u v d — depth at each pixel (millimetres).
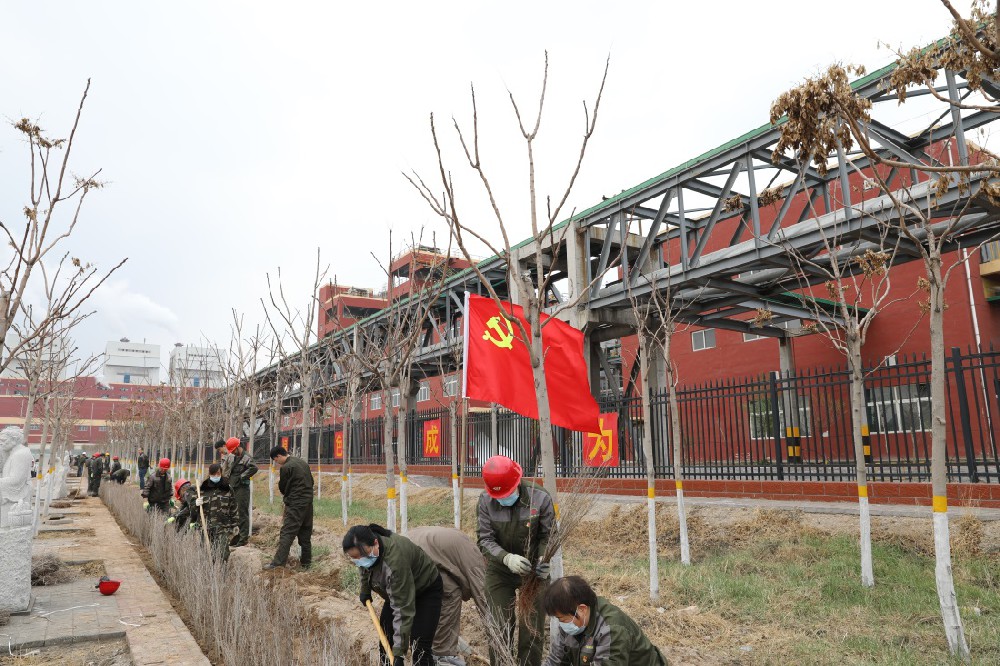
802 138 4777
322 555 9859
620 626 3119
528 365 5457
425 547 4586
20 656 5410
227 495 8594
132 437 38875
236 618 4840
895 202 5633
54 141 5660
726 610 6445
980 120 11656
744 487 10891
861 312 21203
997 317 19766
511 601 4484
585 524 11398
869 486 9312
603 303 17188
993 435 8328
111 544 11812
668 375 8984
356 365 15961
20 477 6887
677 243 21344
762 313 16984
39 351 11391
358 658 4676
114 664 5211
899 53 4777
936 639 5340
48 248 5684
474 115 4488
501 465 4410
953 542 7406
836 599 6590
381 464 24516
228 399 19938
